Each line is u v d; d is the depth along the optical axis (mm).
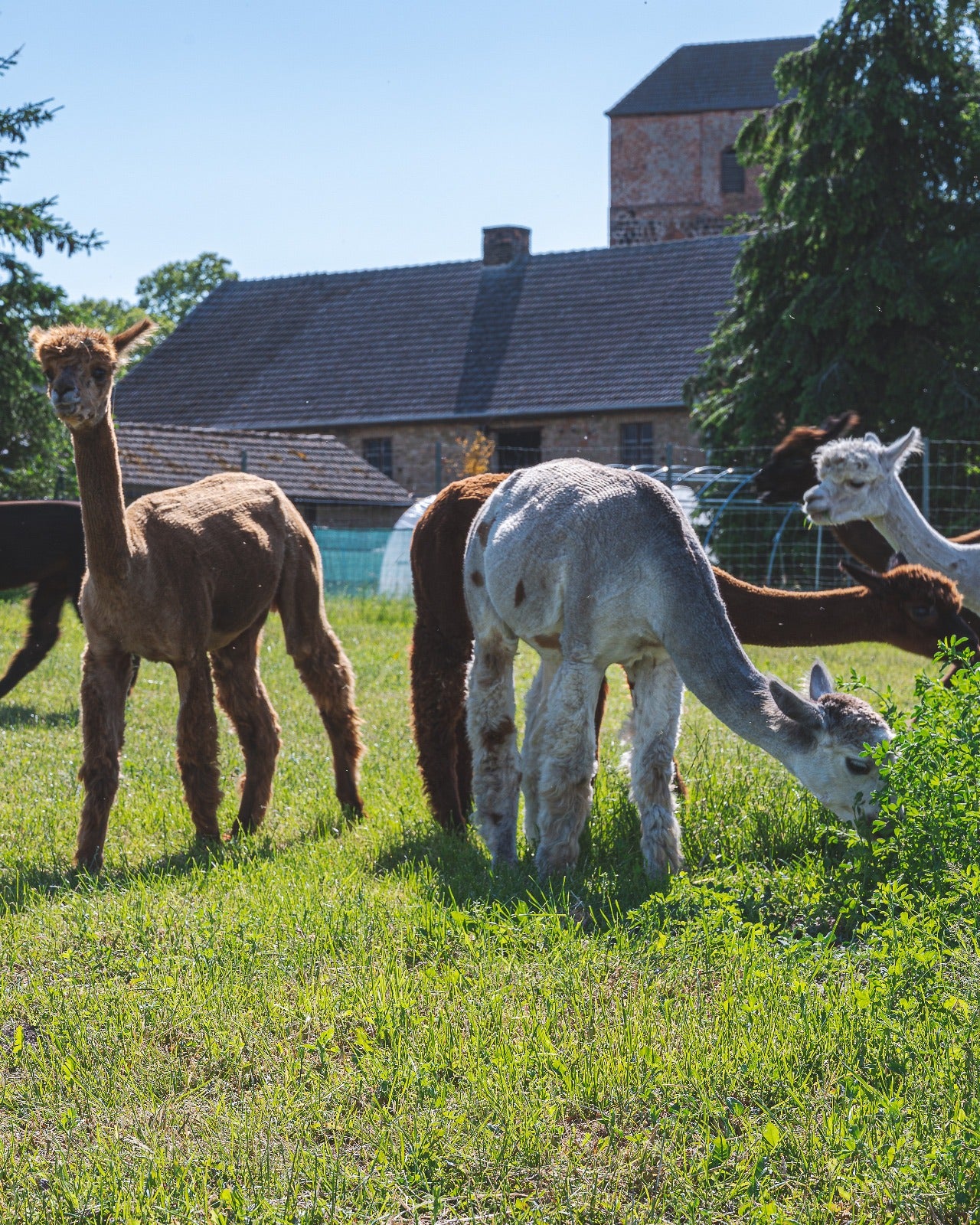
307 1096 3461
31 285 23375
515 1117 3275
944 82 24641
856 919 4777
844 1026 3695
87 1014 3990
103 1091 3508
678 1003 3998
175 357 41844
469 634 6707
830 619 6875
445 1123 3256
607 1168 3104
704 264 37594
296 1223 2871
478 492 6672
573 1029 3838
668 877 5234
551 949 4441
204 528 6500
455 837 6348
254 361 40594
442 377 37344
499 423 35812
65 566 10359
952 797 4695
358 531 25969
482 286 39969
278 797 7262
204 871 5629
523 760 6195
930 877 4586
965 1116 3146
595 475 5543
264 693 6891
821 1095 3355
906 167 24000
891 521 8523
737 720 4941
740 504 23594
